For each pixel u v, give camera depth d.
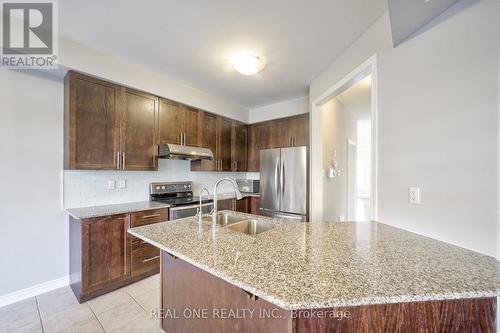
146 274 2.44
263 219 1.88
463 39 1.13
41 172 2.18
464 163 1.12
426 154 1.32
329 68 2.47
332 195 3.43
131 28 1.86
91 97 2.22
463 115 1.13
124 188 2.79
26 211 2.10
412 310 0.87
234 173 4.41
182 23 1.79
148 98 2.71
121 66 2.39
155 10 1.64
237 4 1.57
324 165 3.05
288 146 3.76
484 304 0.90
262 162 3.62
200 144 3.37
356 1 1.52
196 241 1.27
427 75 1.31
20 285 2.06
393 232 1.42
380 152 1.66
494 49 1.01
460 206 1.14
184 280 1.43
